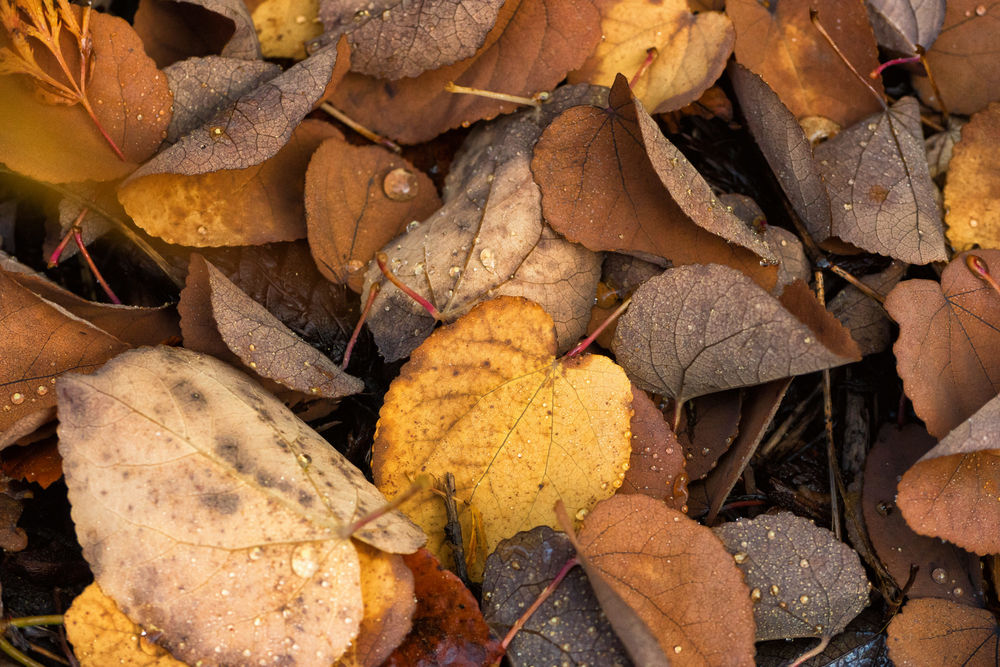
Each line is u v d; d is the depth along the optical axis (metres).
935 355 0.55
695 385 0.56
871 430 0.57
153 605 0.52
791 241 0.57
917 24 0.58
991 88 0.58
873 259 0.58
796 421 0.58
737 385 0.55
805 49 0.58
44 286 0.54
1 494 0.55
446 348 0.54
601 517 0.53
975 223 0.57
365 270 0.57
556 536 0.53
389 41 0.57
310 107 0.55
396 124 0.58
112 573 0.52
